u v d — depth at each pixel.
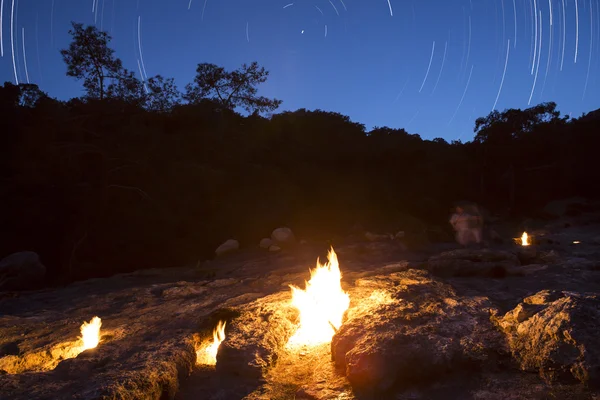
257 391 4.50
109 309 9.09
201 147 23.56
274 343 5.48
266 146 28.42
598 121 40.34
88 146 19.67
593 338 4.36
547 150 40.44
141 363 4.65
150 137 21.36
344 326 5.30
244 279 11.42
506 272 9.79
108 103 22.27
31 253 15.45
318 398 4.21
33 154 19.27
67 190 19.41
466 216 17.33
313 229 22.98
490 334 5.04
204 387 4.70
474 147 41.69
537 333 4.63
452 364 4.54
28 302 10.57
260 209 22.80
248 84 30.44
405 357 4.41
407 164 33.06
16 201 18.58
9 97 21.27
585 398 3.90
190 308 8.14
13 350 6.43
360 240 19.72
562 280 8.91
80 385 4.22
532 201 37.84
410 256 14.60
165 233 20.17
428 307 6.05
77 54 22.70
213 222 21.94
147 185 21.36
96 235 19.44
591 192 37.88
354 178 28.31
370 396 4.21
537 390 4.09
